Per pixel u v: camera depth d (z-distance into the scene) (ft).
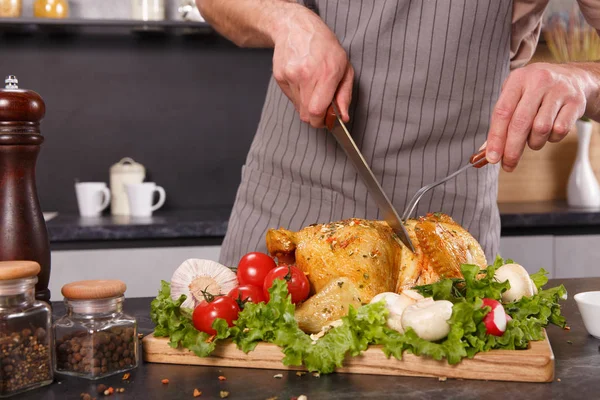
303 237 3.96
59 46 9.41
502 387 2.98
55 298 7.61
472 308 3.09
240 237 5.21
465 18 4.49
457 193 4.74
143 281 7.77
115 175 8.98
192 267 3.84
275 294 3.32
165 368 3.30
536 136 3.78
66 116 9.50
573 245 8.08
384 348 3.14
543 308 3.66
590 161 9.67
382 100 4.65
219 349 3.31
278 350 3.25
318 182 4.88
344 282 3.62
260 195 5.15
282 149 5.01
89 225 7.75
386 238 3.88
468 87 4.61
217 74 9.71
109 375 3.19
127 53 9.54
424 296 3.50
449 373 3.10
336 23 4.73
